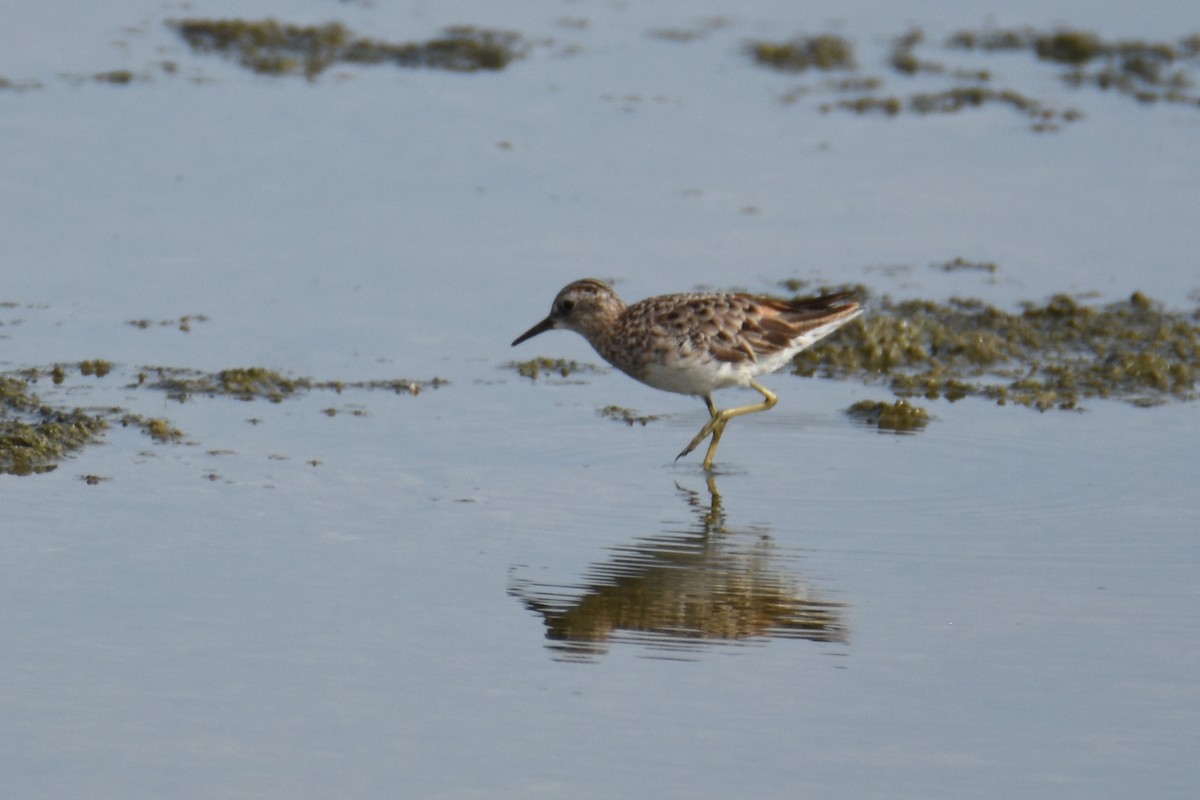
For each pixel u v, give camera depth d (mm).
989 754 9688
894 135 23266
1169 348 17484
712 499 13859
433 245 19312
